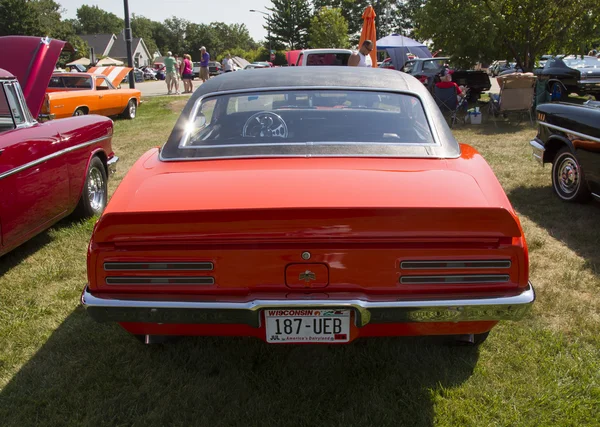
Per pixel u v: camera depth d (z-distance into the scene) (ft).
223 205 6.68
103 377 8.38
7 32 193.67
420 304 6.57
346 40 172.86
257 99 9.46
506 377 8.29
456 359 8.75
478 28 41.96
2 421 7.41
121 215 6.54
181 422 7.32
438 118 9.23
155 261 6.73
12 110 12.60
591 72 48.42
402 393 7.84
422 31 44.78
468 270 6.70
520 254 6.69
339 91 9.54
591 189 15.99
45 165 12.89
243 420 7.39
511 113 38.99
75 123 14.98
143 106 51.88
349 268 6.68
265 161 8.15
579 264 12.71
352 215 6.46
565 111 16.90
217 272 6.73
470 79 48.21
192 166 8.11
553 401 7.70
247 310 6.61
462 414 7.42
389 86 9.73
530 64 44.75
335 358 8.85
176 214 6.42
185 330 7.41
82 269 12.79
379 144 8.54
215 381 8.25
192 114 9.20
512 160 23.89
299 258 6.67
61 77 39.40
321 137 8.73
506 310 6.68
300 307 6.62
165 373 8.46
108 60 186.70
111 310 6.75
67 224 15.83
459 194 6.98
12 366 8.75
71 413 7.58
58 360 8.87
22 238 12.41
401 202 6.70
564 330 9.71
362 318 6.65
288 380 8.27
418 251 6.64
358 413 7.54
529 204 17.44
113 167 17.49
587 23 41.39
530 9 41.68
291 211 6.39
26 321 10.23
